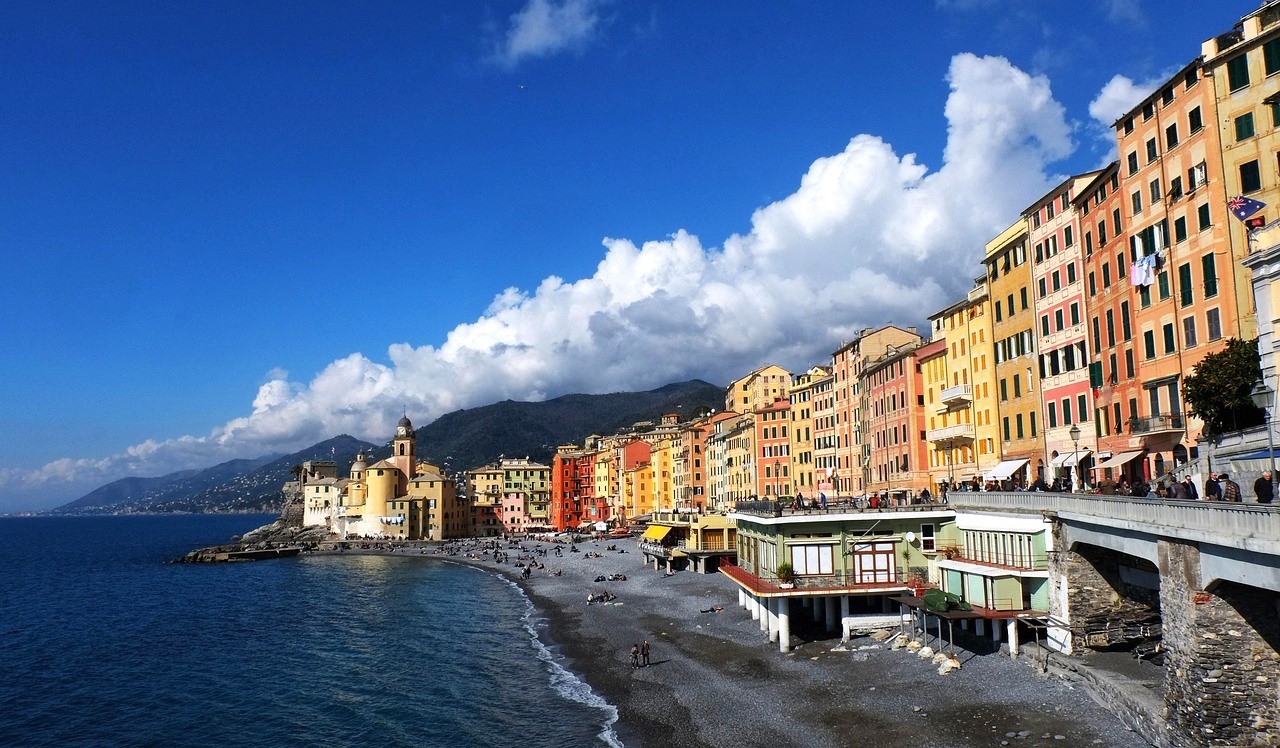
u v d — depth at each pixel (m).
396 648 85.19
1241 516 29.91
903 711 46.94
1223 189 51.34
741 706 52.59
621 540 197.12
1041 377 72.75
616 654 73.00
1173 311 55.53
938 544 63.44
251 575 168.38
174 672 77.12
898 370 99.62
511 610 108.00
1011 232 77.44
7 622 111.25
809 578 63.78
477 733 54.38
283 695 67.12
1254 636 32.31
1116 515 40.84
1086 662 45.41
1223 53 51.34
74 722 61.44
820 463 131.12
